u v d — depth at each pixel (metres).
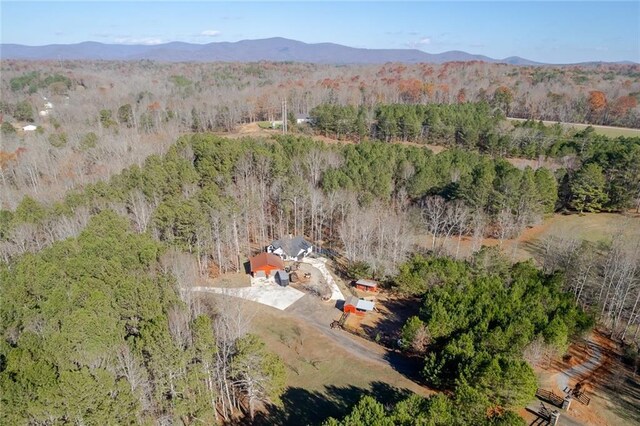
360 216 73.25
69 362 34.53
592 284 60.94
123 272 48.94
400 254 69.12
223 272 70.56
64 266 48.28
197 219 65.12
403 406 33.47
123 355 36.22
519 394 38.00
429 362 44.72
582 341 52.59
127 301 43.56
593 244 75.19
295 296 64.19
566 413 41.72
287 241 76.06
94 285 45.28
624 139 105.38
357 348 53.16
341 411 43.16
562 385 45.53
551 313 51.19
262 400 44.47
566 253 66.31
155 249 54.88
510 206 77.38
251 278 68.81
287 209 79.88
